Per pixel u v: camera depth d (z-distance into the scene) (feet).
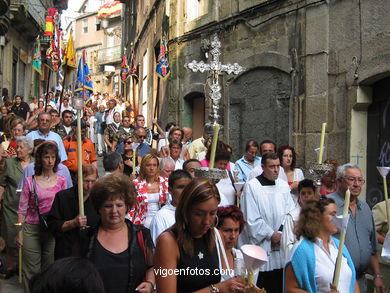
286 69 30.04
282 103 30.76
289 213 14.64
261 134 32.76
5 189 20.77
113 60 159.12
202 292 9.70
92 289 6.03
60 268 6.08
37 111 42.60
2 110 42.70
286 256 14.32
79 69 48.78
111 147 37.50
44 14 84.07
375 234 15.38
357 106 25.13
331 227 11.64
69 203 14.14
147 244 11.16
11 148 23.95
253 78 33.63
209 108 38.75
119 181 10.93
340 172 15.08
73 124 29.66
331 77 26.68
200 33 40.42
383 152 24.34
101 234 10.99
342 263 11.62
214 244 10.17
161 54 43.01
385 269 16.55
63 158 24.26
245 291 9.30
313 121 27.78
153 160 17.52
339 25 26.12
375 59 23.63
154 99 59.57
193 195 9.60
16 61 73.77
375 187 24.90
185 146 29.14
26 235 17.12
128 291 10.66
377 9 23.62
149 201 17.21
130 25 90.79
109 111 54.44
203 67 27.78
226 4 36.70
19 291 18.70
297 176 20.45
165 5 50.08
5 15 51.88
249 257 9.04
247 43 34.12
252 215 15.98
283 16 30.48
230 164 22.81
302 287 11.37
